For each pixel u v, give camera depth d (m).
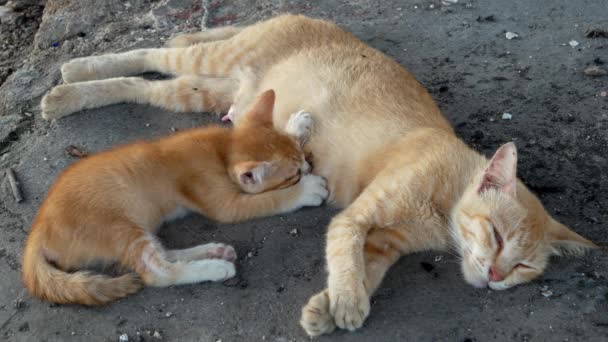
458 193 1.37
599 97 1.57
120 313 1.33
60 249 1.34
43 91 1.59
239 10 1.75
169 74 1.61
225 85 1.56
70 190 1.34
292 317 1.32
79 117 1.54
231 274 1.35
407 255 1.38
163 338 1.31
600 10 1.72
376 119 1.43
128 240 1.35
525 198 1.34
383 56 1.52
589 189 1.46
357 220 1.35
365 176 1.42
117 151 1.39
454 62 1.63
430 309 1.33
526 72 1.61
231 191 1.41
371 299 1.34
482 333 1.31
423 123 1.43
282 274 1.36
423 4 1.75
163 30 1.71
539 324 1.31
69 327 1.32
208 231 1.41
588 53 1.64
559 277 1.35
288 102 1.50
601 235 1.40
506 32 1.68
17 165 1.48
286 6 1.76
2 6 1.86
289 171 1.43
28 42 1.78
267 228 1.41
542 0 1.74
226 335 1.31
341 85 1.47
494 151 1.50
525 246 1.33
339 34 1.55
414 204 1.36
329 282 1.32
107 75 1.59
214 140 1.42
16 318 1.33
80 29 1.71
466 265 1.35
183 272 1.34
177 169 1.39
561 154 1.50
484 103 1.57
